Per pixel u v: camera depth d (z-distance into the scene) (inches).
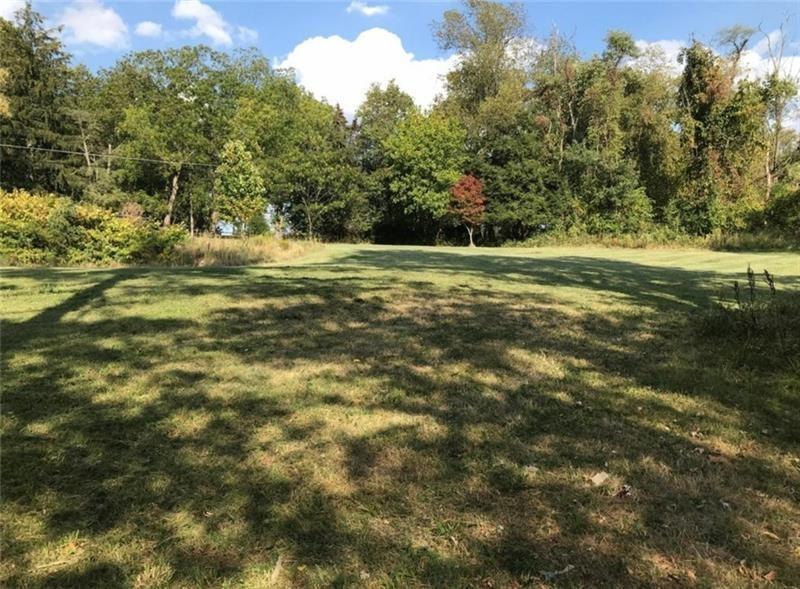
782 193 1147.3
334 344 225.1
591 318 288.5
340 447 135.4
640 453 136.9
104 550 94.6
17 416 145.8
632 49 1486.2
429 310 297.4
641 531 104.3
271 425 146.4
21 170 1521.9
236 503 110.0
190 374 183.0
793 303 272.5
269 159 1578.5
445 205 1547.7
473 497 115.1
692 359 215.2
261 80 1820.9
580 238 1348.4
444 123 1558.8
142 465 123.3
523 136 1540.4
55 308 271.4
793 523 108.3
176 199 1770.4
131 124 1609.3
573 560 95.8
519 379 189.2
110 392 165.0
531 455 134.3
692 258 839.7
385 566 93.1
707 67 1304.1
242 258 698.2
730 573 93.2
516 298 343.3
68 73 1626.5
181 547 96.1
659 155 1413.6
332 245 1220.5
